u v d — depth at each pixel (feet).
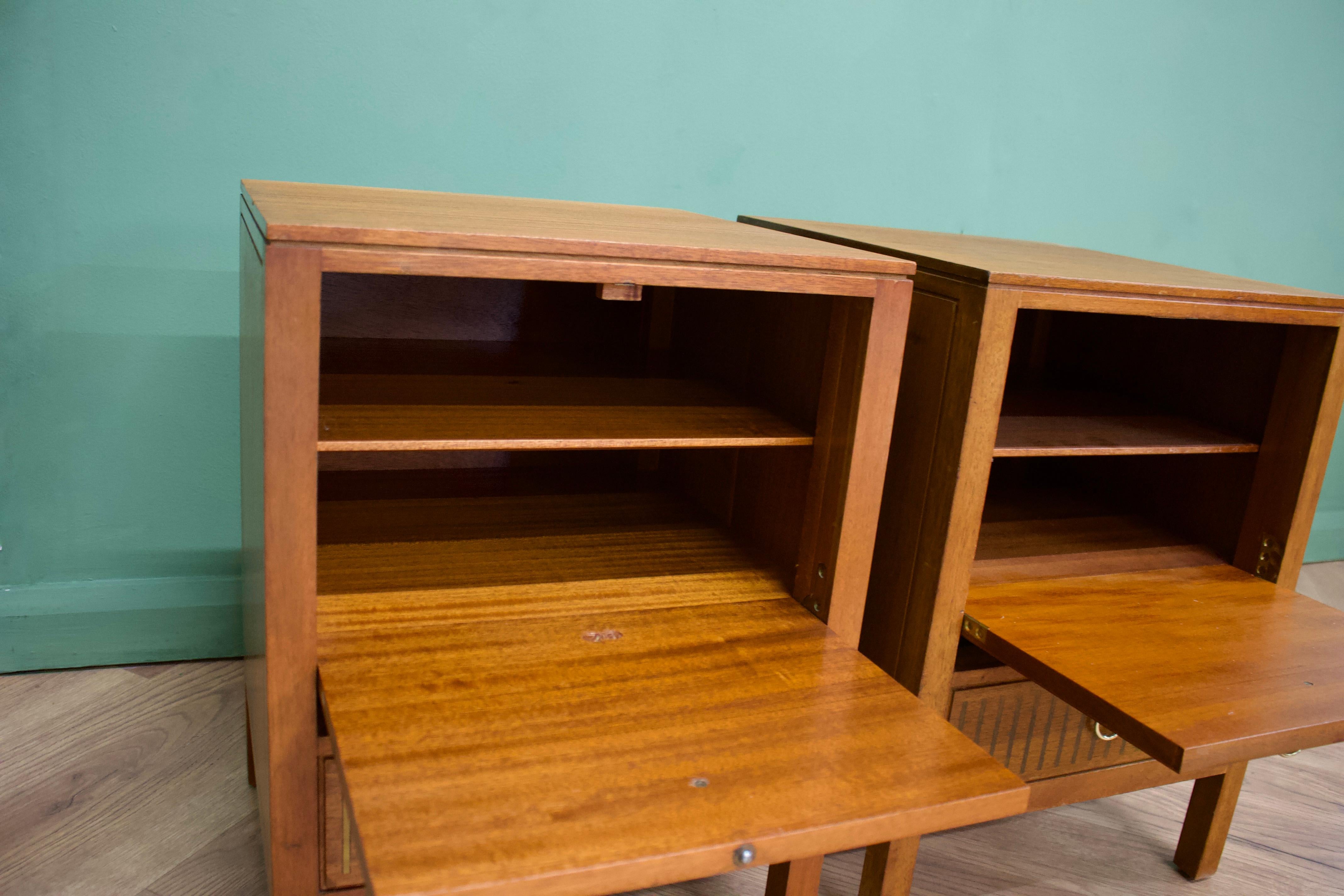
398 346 5.03
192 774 4.97
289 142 5.34
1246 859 5.14
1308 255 8.19
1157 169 7.39
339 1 5.22
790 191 6.43
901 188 6.70
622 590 4.09
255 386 3.47
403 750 2.79
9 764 4.91
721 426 4.05
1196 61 7.20
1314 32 7.50
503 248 3.10
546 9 5.57
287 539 3.12
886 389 3.75
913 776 2.88
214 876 4.31
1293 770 6.00
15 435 5.31
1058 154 7.05
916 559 4.26
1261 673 3.74
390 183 5.57
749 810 2.65
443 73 5.49
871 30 6.28
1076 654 3.80
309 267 2.92
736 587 4.21
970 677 4.35
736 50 6.02
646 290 5.46
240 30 5.11
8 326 5.14
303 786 3.36
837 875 4.85
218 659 6.01
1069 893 4.78
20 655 5.60
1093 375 5.76
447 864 2.34
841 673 3.49
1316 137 7.82
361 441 3.30
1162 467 5.37
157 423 5.54
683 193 6.19
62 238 5.11
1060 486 5.98
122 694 5.57
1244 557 4.88
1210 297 4.14
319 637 3.44
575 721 3.03
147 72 5.02
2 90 4.83
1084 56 6.87
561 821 2.53
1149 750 3.27
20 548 5.49
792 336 4.23
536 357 5.07
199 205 5.29
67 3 4.82
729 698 3.25
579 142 5.86
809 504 4.04
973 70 6.61
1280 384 4.63
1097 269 4.50
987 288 3.80
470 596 3.90
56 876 4.22
